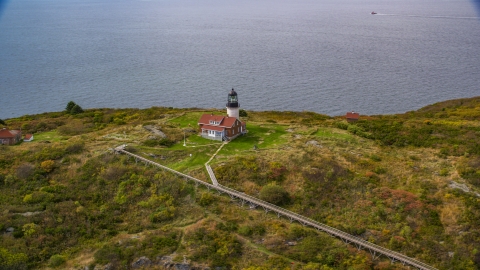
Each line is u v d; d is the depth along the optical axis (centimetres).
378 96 13725
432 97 13575
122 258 4891
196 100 13600
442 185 6025
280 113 10912
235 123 7900
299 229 5291
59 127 9569
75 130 9250
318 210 5744
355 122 8962
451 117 9681
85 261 4884
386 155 7175
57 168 6788
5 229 5359
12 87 15138
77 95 14212
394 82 15350
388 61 19075
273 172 6406
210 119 7956
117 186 6338
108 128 9138
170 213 5712
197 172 6550
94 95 14212
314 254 4909
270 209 5659
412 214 5503
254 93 14175
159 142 7638
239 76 16475
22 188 6291
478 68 17412
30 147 7556
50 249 5150
